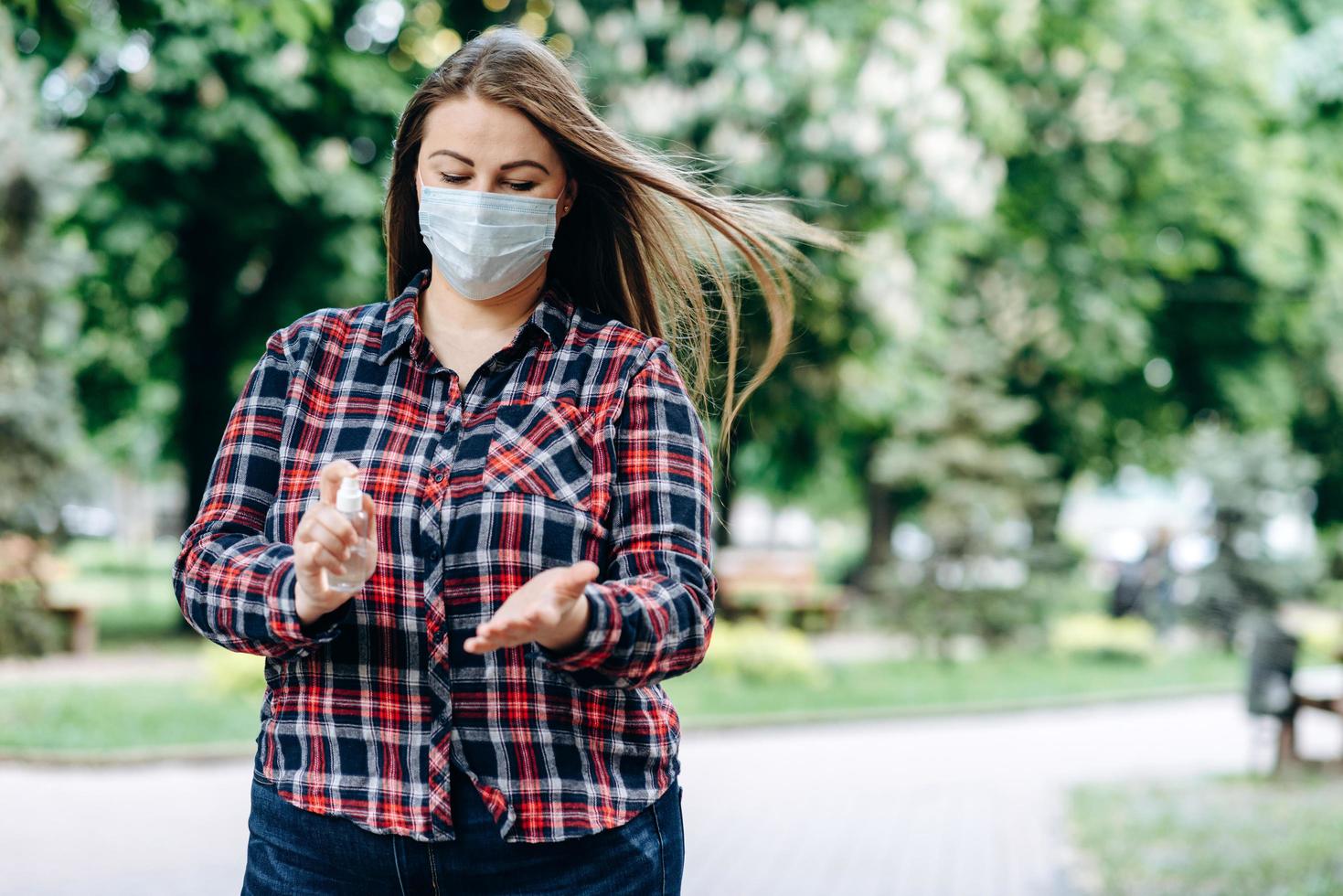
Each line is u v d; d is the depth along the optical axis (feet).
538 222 6.11
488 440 5.99
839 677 54.03
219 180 49.98
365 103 48.96
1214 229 74.69
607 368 6.20
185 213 49.85
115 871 21.90
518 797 5.80
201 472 56.85
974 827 27.45
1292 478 70.79
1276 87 78.18
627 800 5.98
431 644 5.78
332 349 6.28
